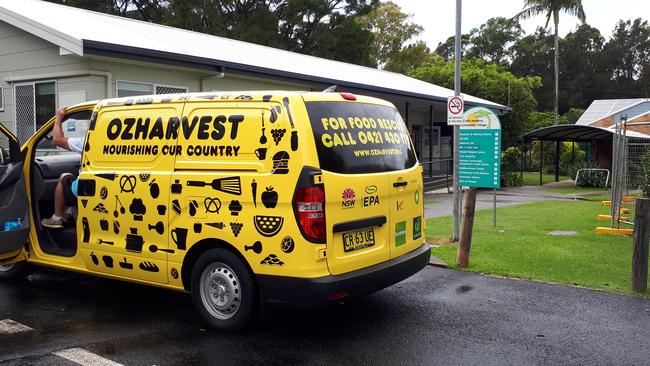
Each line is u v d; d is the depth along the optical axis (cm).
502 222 1174
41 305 579
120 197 531
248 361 432
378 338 484
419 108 2539
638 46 6888
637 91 6769
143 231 519
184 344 469
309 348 461
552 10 3675
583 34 6819
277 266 448
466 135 932
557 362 432
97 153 555
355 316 544
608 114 3934
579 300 596
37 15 1170
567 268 735
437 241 935
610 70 6862
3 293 625
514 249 855
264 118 461
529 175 3195
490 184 916
